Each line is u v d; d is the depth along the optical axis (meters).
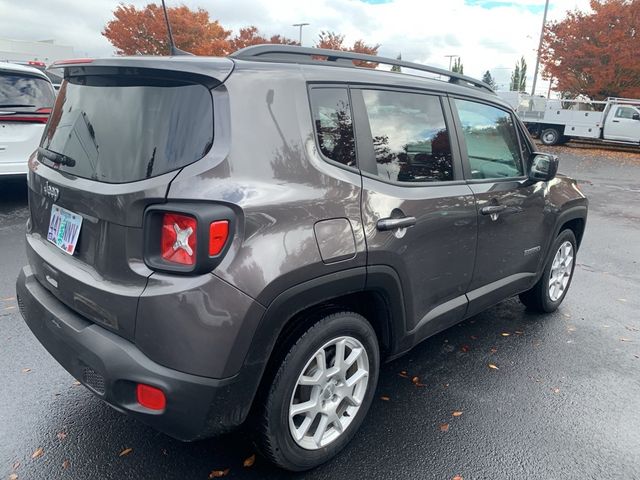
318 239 2.17
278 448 2.26
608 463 2.61
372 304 2.65
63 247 2.37
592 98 25.47
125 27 21.05
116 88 2.24
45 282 2.50
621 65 23.81
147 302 1.93
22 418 2.75
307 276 2.12
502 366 3.56
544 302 4.36
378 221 2.45
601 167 16.89
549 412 3.03
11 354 3.39
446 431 2.81
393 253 2.53
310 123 2.27
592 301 4.89
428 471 2.50
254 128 2.07
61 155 2.40
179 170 1.96
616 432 2.87
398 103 2.74
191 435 2.03
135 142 2.09
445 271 2.98
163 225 1.95
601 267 6.07
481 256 3.28
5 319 3.86
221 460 2.51
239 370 2.00
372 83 2.62
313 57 2.62
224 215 1.91
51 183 2.42
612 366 3.61
